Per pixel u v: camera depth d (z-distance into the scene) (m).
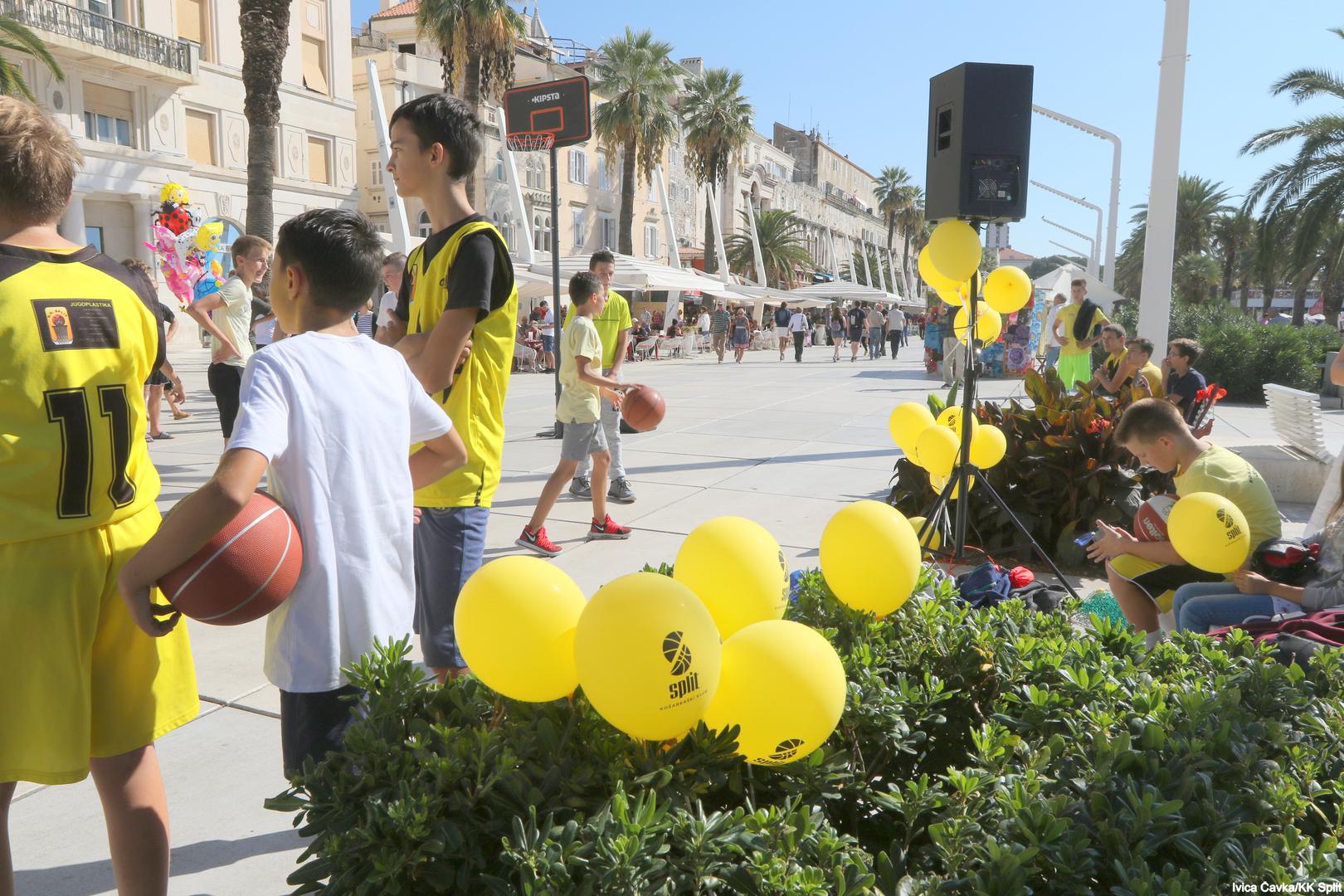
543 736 1.58
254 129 15.09
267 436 1.73
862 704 1.77
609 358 6.68
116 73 24.83
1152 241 8.57
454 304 2.46
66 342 1.74
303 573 1.86
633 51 37.00
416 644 3.86
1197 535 3.11
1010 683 1.94
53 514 1.74
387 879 1.42
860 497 6.93
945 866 1.45
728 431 10.57
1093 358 17.12
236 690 3.49
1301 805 1.53
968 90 4.32
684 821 1.39
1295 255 23.98
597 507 5.68
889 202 83.38
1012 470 5.49
